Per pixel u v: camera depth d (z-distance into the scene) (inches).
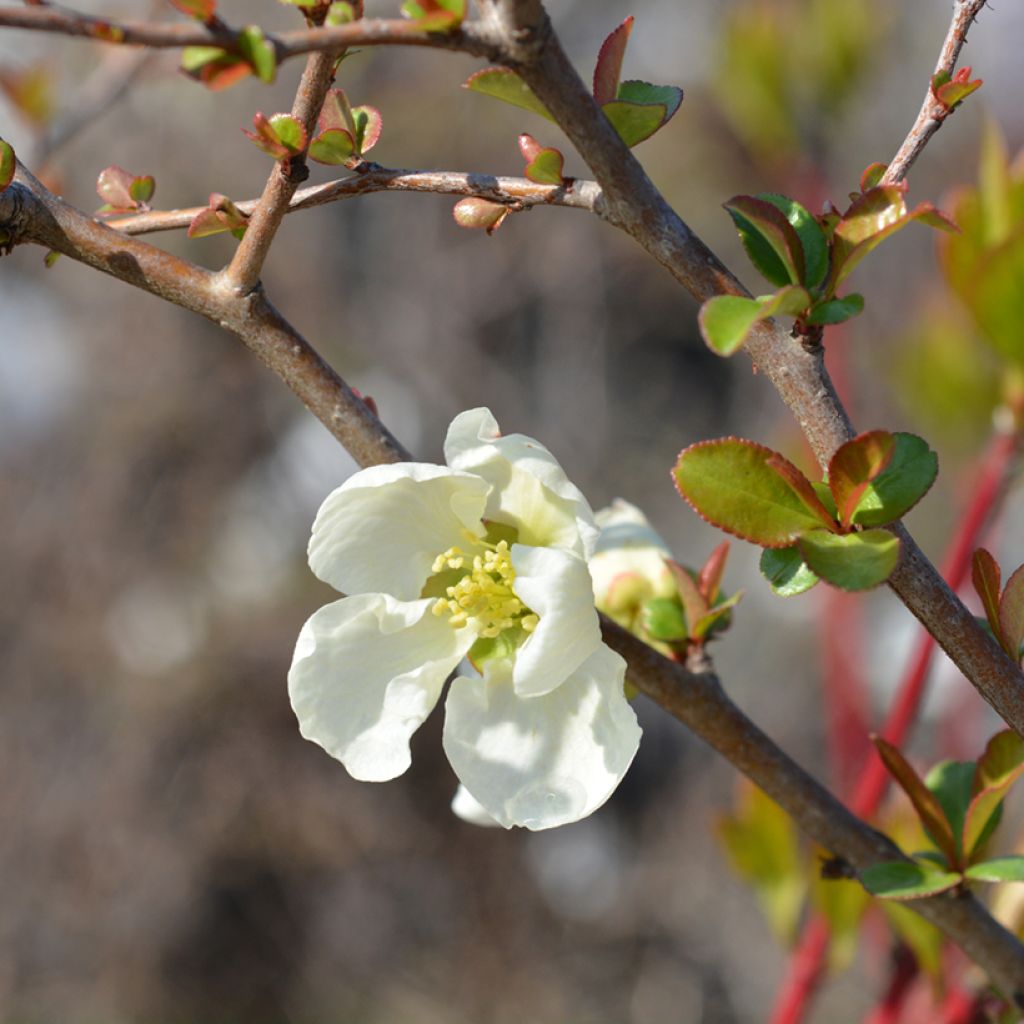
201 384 315.0
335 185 48.8
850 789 99.7
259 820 294.0
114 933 288.0
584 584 49.4
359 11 43.3
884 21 106.3
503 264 326.0
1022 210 81.2
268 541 315.0
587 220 328.2
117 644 304.7
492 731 51.7
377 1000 289.9
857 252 41.1
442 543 53.3
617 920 292.2
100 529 308.2
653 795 301.7
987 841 50.8
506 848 302.5
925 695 76.1
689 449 42.0
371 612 52.0
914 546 42.1
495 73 41.8
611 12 319.0
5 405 317.4
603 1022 281.4
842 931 76.9
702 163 305.7
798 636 286.2
